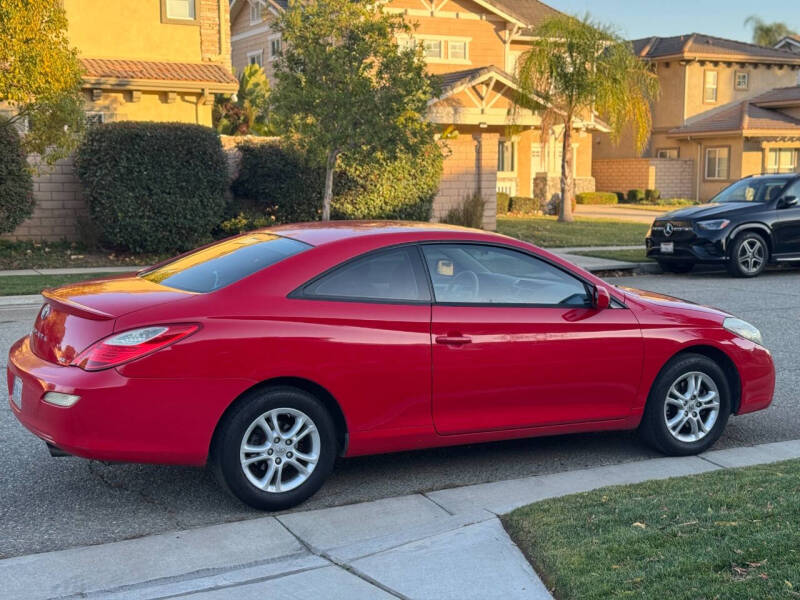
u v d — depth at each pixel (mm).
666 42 42750
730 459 5887
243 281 4883
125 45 22078
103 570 4051
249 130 28188
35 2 14953
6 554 4328
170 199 17703
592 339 5617
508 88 29938
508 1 39219
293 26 17094
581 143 36938
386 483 5484
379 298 5117
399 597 3602
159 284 5227
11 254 17594
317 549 4355
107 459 4551
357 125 16922
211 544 4398
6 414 6793
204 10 22906
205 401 4621
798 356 9242
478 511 4582
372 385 5027
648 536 4031
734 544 3877
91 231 18531
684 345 5906
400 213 21375
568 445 6328
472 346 5270
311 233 5434
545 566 3811
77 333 4656
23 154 16641
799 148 40188
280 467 4875
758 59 41406
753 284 15117
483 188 23625
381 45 16938
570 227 25703
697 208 16625
